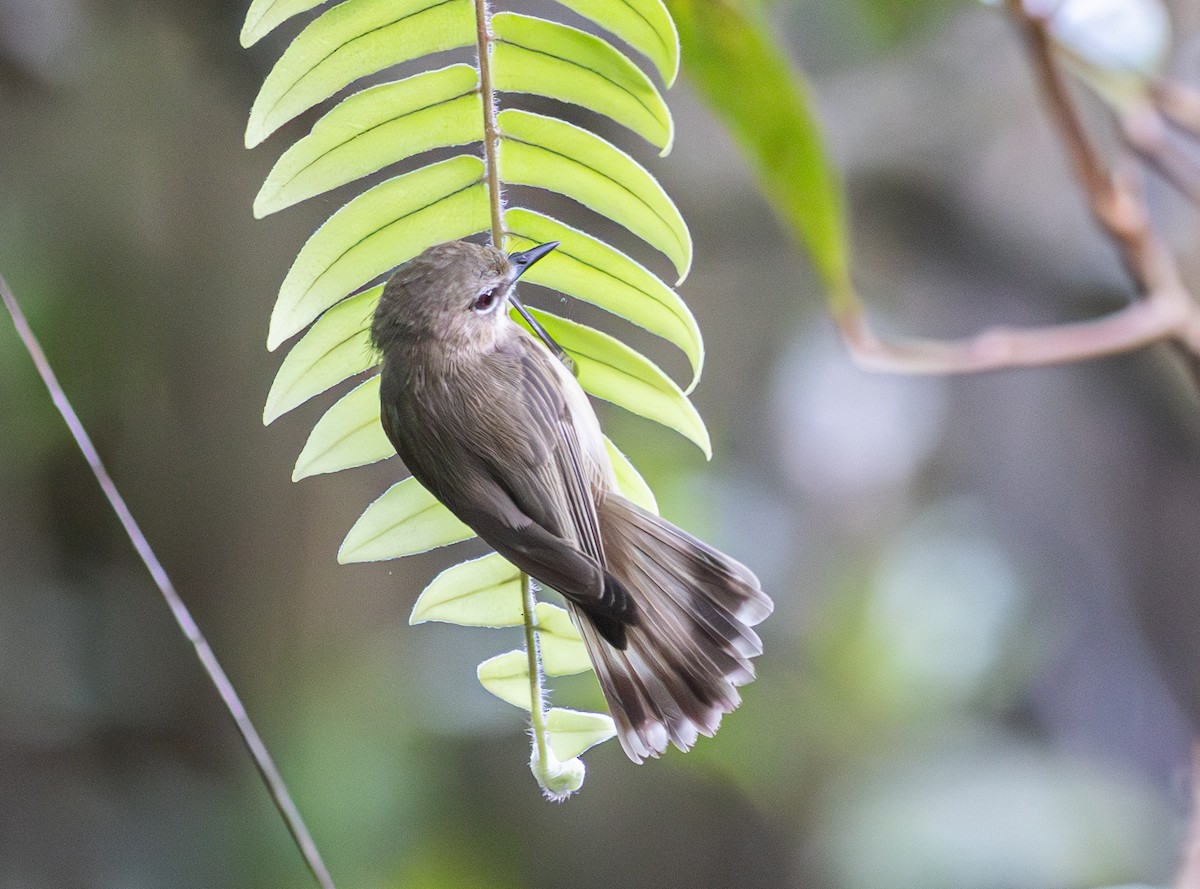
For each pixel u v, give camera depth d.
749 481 11.97
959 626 11.49
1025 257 11.94
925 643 11.34
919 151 11.83
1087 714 12.17
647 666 4.55
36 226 10.66
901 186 11.90
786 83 5.62
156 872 10.09
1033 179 11.87
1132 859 10.57
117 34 10.32
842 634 11.33
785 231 11.73
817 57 11.54
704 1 5.41
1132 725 12.12
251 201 10.58
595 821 11.59
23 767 10.66
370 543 4.63
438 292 4.75
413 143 4.07
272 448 10.88
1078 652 12.34
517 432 4.71
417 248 4.20
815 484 12.23
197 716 10.71
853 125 11.76
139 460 10.91
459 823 10.58
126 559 11.02
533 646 4.42
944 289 12.23
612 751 11.90
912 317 12.32
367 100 3.98
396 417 4.54
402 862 10.14
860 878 10.41
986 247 11.97
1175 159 6.91
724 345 12.43
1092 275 11.81
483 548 9.41
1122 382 12.30
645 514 4.81
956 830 10.48
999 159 11.90
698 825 11.70
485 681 4.47
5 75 10.30
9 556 10.94
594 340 4.38
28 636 10.86
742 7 5.59
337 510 11.01
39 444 10.84
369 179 9.93
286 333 4.14
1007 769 10.83
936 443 12.59
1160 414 12.28
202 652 4.07
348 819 10.08
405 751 10.37
